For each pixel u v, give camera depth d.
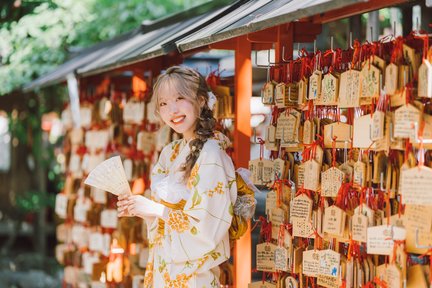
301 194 3.56
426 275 2.90
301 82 3.65
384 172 3.06
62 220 12.05
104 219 5.95
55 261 11.53
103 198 6.06
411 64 2.93
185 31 4.44
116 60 5.11
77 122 7.49
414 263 3.05
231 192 3.66
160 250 3.79
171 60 5.59
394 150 3.06
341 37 7.91
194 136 3.76
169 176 3.83
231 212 3.61
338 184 3.33
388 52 3.10
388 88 2.96
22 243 13.42
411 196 2.82
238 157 4.38
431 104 2.94
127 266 5.76
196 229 3.56
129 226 5.75
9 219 13.30
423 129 2.85
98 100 6.47
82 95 6.94
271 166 3.88
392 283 2.94
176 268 3.65
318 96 3.49
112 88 6.44
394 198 3.11
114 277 5.73
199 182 3.58
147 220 3.91
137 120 5.62
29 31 9.42
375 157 3.09
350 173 3.34
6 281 10.30
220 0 4.95
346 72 3.29
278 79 3.90
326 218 3.32
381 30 7.48
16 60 9.49
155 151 5.42
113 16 9.90
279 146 3.86
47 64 9.54
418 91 2.85
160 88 3.76
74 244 6.94
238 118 4.39
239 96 4.40
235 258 4.29
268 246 3.88
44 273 10.85
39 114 11.34
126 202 3.71
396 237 2.93
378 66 3.06
